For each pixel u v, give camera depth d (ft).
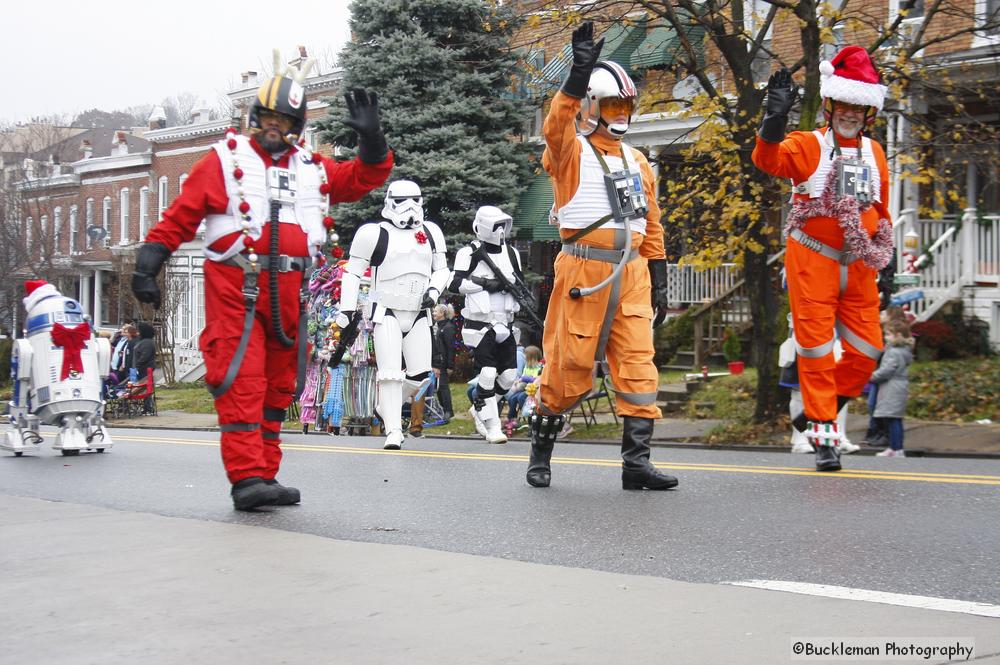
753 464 28.58
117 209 171.63
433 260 41.19
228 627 12.45
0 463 35.27
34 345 39.27
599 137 23.65
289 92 21.75
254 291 21.45
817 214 25.48
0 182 157.89
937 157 59.77
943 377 56.70
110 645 11.80
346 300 40.40
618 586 14.29
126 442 45.37
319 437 51.08
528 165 92.89
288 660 11.13
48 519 20.68
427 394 62.18
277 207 21.68
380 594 13.93
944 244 66.69
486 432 45.09
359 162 22.47
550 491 23.56
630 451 23.49
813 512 19.71
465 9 89.35
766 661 10.87
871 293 26.53
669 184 54.95
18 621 12.87
